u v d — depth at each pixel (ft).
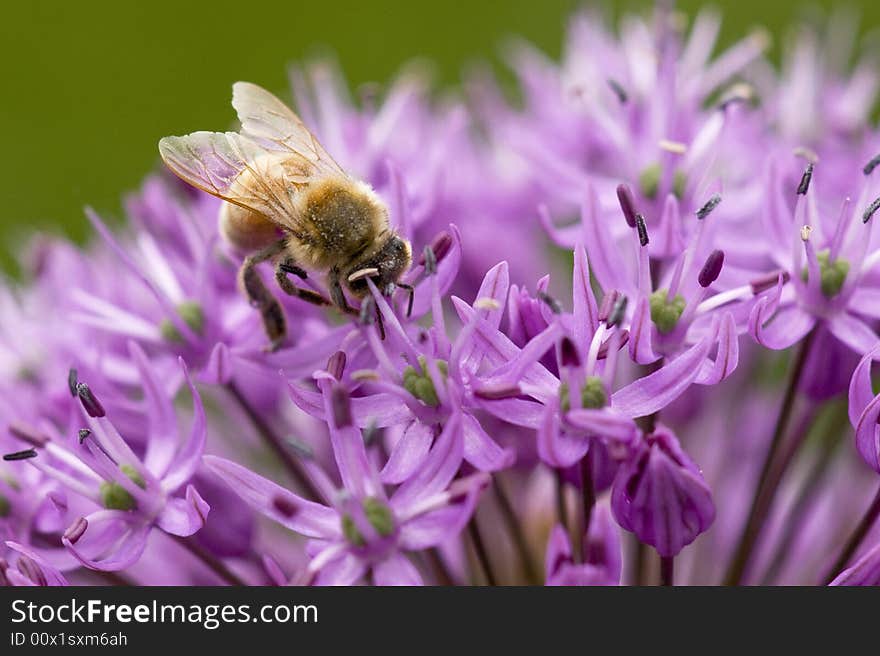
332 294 0.51
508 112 0.64
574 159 0.59
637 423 0.50
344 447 0.48
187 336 0.53
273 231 0.52
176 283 0.54
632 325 0.49
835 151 0.59
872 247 0.52
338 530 0.48
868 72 0.61
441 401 0.49
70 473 0.51
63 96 0.74
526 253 0.58
